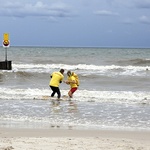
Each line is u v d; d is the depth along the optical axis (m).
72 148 7.77
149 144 8.40
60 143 8.23
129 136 9.47
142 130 10.38
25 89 20.19
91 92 19.19
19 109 13.95
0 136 9.21
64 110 13.87
